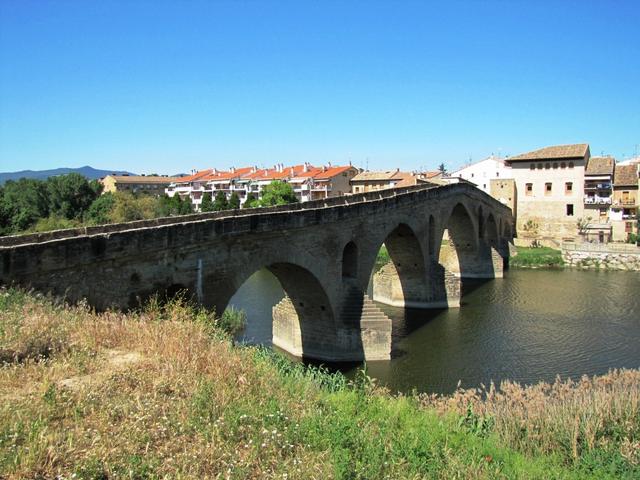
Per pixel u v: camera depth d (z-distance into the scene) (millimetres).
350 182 114562
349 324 31031
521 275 64562
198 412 9992
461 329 38406
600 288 55000
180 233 19984
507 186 85750
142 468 8016
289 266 27438
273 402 11180
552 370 29484
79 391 10016
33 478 7445
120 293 17953
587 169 82438
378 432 11852
